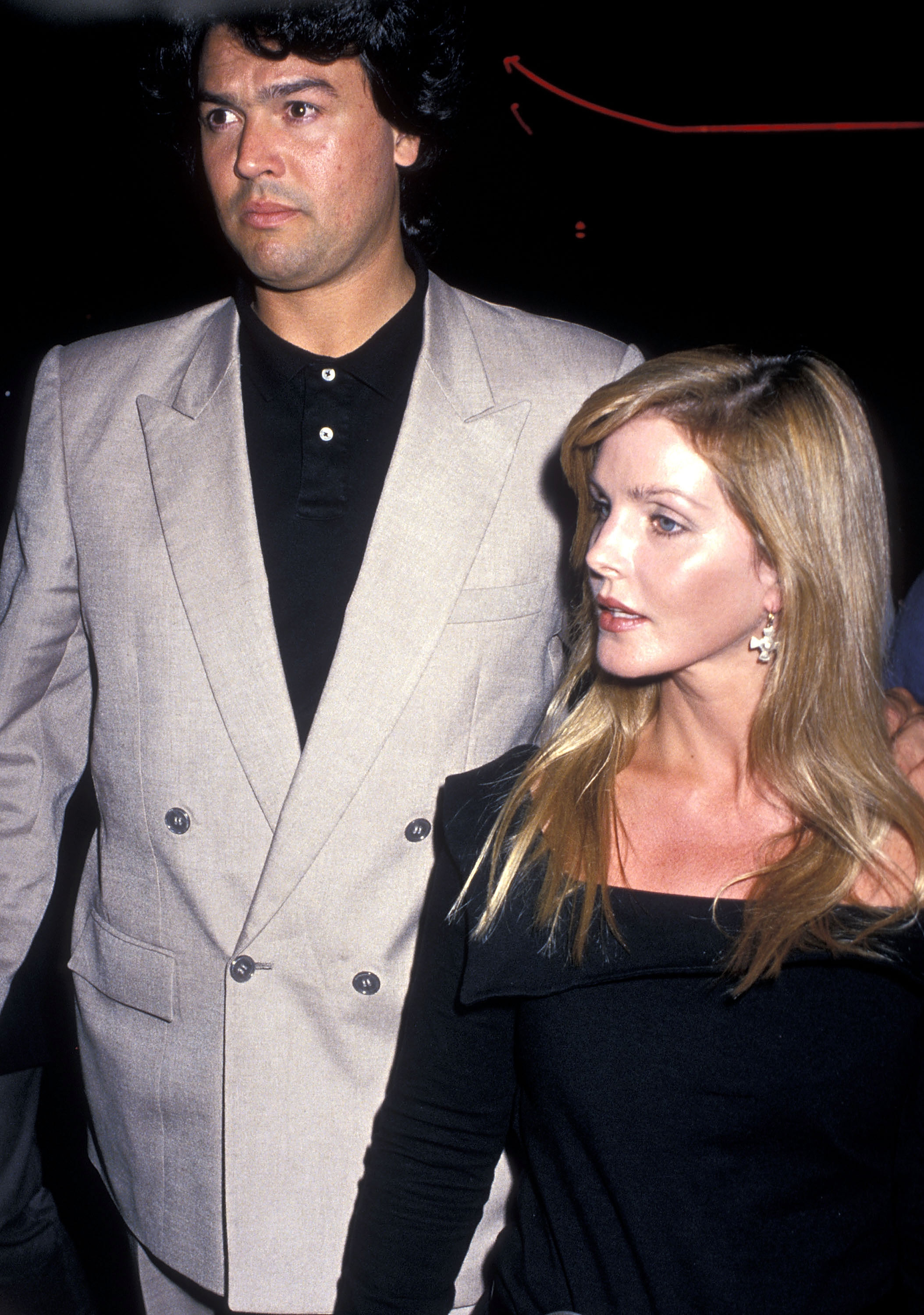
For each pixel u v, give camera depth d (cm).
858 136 860
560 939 111
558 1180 111
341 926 145
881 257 792
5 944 162
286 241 138
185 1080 151
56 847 166
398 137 151
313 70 133
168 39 146
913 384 666
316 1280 150
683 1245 104
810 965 105
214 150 141
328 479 149
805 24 859
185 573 145
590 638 126
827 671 108
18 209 693
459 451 147
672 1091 106
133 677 149
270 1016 146
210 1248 154
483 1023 116
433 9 139
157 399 153
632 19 839
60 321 655
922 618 145
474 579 146
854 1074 104
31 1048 176
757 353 109
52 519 154
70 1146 248
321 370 148
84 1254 224
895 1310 108
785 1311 103
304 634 149
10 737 160
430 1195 118
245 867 147
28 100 679
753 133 883
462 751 146
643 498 106
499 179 822
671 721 116
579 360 157
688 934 108
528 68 833
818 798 109
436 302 157
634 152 845
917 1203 106
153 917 152
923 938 105
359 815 144
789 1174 105
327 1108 148
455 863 120
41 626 157
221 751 147
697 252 794
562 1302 110
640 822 116
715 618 108
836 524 105
